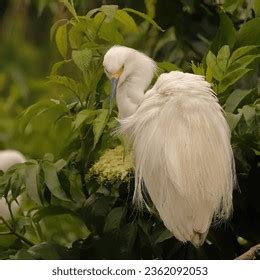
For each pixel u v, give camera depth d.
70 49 8.81
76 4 9.41
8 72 16.00
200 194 7.11
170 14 9.82
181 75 7.21
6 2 16.53
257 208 7.69
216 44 8.04
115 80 7.44
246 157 7.53
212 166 7.07
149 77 7.61
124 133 7.38
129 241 7.54
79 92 7.85
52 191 7.52
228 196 7.20
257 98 7.68
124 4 9.70
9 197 8.84
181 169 7.06
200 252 7.73
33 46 16.00
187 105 7.07
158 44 10.16
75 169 7.78
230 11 8.58
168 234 7.48
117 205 7.69
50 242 7.87
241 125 7.35
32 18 15.16
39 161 7.82
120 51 7.50
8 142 12.55
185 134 7.05
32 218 8.05
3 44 16.16
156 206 7.34
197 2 9.55
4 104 13.75
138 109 7.30
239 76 7.42
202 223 7.19
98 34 7.92
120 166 7.36
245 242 8.55
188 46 9.89
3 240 8.29
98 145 7.67
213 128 7.05
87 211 7.67
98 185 7.82
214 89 7.48
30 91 14.25
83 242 7.86
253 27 7.94
